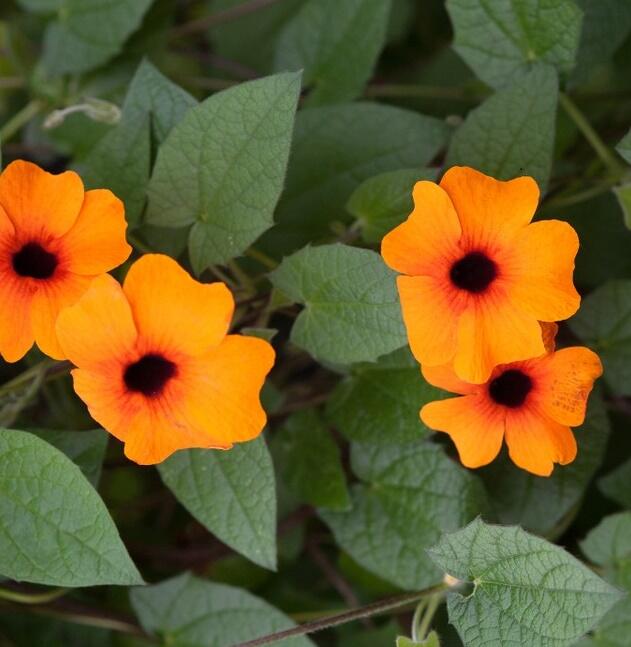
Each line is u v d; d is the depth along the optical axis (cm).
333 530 55
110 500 59
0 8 64
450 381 50
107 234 49
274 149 51
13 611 57
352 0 58
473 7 54
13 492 50
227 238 52
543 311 49
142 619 55
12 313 49
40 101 60
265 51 62
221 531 52
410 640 51
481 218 49
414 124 55
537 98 52
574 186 57
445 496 54
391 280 50
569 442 51
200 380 49
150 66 53
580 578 50
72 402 57
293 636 53
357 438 54
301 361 58
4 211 49
